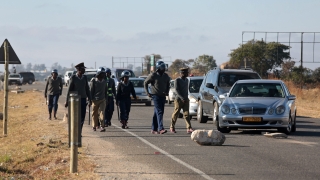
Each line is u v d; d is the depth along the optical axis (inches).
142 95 3708.2
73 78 1716.3
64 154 1366.9
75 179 1066.7
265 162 1246.9
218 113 1877.5
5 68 1927.9
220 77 2276.1
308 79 6988.2
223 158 1309.1
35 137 1822.1
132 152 1413.6
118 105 2069.4
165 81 1830.7
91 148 1489.9
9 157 1390.3
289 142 1616.6
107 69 2111.2
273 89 1947.6
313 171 1131.9
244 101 1840.6
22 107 3821.4
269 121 1796.3
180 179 1050.7
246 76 2297.0
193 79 2716.5
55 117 2556.6
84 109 1734.7
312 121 2524.6
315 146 1525.6
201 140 1536.7
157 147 1508.4
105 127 2111.2
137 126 2154.3
